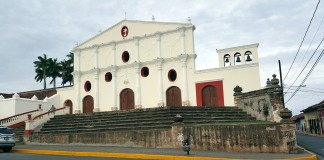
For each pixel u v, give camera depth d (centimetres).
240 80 2939
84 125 2269
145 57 3456
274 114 1889
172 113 2075
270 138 1361
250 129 1404
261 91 2022
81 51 3866
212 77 3069
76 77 3803
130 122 2094
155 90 3338
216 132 1478
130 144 1764
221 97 2989
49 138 2100
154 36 3434
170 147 1620
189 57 3212
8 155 1545
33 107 3359
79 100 3738
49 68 5900
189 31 3272
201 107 2230
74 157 1422
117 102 3534
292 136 1336
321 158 1290
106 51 3706
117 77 3597
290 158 1163
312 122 4081
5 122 2711
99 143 1881
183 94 3169
